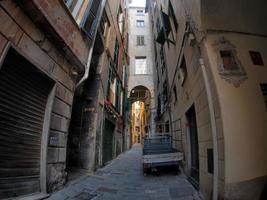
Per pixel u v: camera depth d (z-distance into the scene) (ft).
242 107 11.84
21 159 12.57
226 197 10.50
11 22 11.19
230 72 12.72
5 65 11.21
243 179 10.62
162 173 25.53
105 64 34.24
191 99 19.44
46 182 14.53
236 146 11.03
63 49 17.02
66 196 15.02
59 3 15.87
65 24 17.06
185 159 23.81
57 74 16.74
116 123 46.09
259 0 14.48
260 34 14.20
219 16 14.06
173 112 34.45
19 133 12.56
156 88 65.16
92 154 27.40
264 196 10.36
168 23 29.86
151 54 78.23
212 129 12.47
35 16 12.92
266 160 10.99
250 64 13.15
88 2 21.99
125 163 36.96
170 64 35.42
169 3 28.55
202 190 15.02
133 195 16.07
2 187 10.95
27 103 13.42
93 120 29.04
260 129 11.49
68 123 18.92
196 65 16.38
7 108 11.57
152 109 70.95
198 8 14.32
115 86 44.75
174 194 16.11
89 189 17.49
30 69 13.24
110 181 21.08
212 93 12.94
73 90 20.18
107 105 35.88
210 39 13.65
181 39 22.13
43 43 14.51
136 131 171.94
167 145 31.01
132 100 100.73
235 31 13.98
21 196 12.08
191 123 22.31
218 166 11.85
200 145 16.01
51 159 15.71
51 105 15.55
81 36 20.94
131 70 76.13
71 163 27.66
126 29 65.57
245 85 12.44
